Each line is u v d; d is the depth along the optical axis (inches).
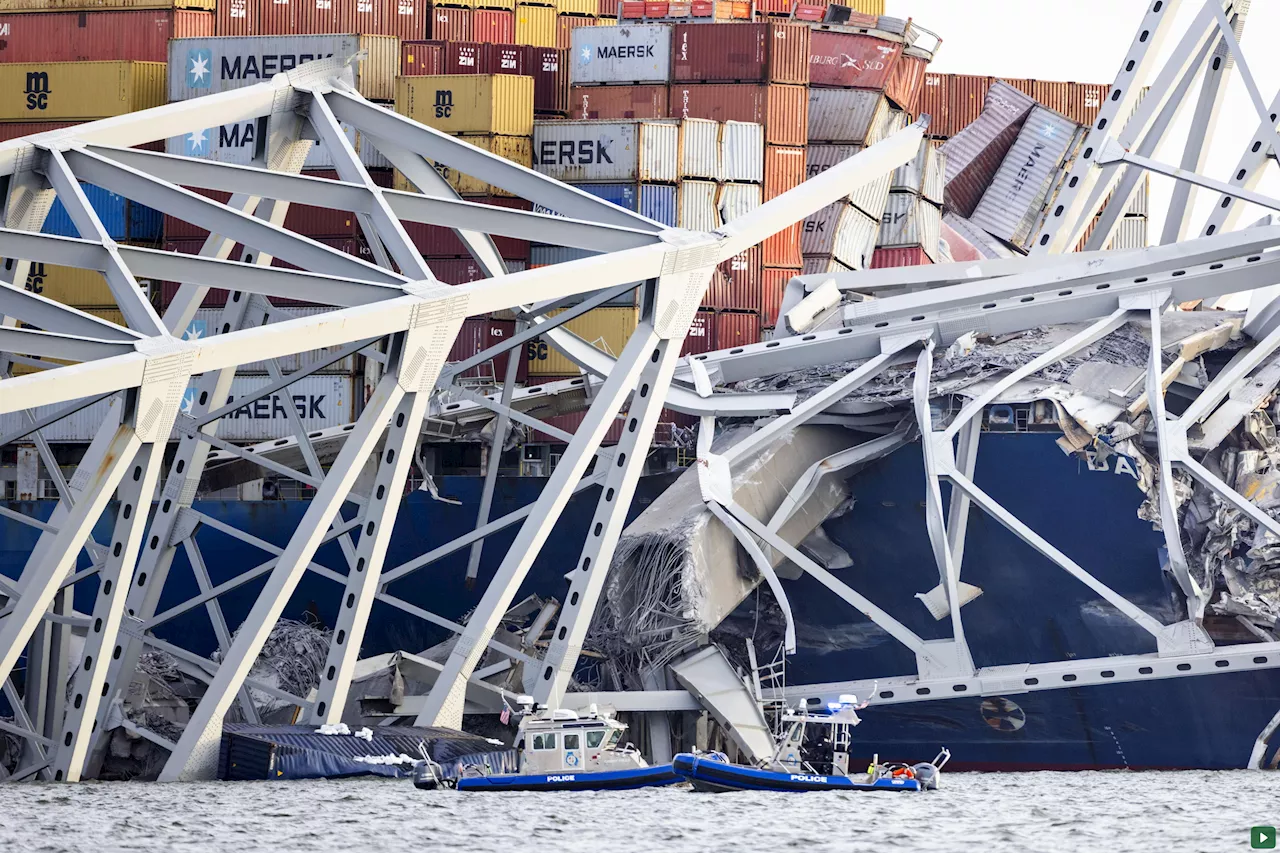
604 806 5177.2
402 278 6491.1
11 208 6791.3
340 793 5580.7
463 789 5674.2
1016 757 7357.3
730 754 7244.1
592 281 6702.8
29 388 5290.4
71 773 5802.2
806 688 7524.6
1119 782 6501.0
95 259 6146.7
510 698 6855.3
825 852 4175.7
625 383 6850.4
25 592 5492.1
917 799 5561.0
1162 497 7431.1
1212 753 7214.6
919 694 7327.8
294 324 5925.2
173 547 7012.8
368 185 6914.4
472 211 7076.8
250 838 4414.4
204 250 7367.1
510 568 6633.9
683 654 7367.1
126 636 6737.2
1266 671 7175.2
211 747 6043.3
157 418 5708.7
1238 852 4190.5
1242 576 7436.0
